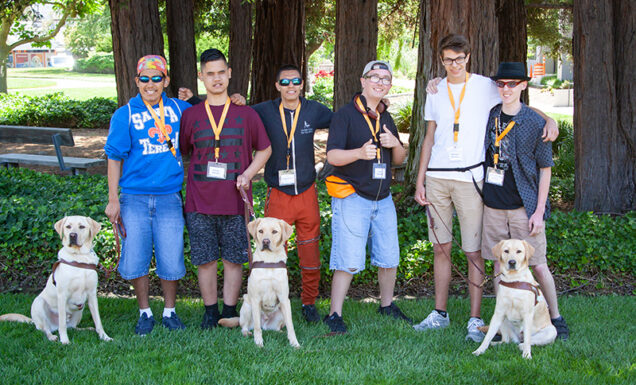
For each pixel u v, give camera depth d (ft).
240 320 13.93
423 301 17.07
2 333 13.29
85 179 26.89
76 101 62.34
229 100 13.96
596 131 22.48
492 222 13.78
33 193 23.38
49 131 29.78
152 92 13.52
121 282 18.13
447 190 14.06
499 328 13.60
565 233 19.44
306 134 14.61
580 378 11.37
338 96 32.99
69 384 10.96
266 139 14.16
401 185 29.19
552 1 39.34
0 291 17.34
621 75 22.45
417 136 23.56
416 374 11.66
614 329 14.43
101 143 47.65
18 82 136.36
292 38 45.83
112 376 11.28
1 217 18.44
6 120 55.98
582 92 22.59
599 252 18.86
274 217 14.73
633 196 22.71
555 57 48.26
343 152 13.70
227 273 14.52
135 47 32.89
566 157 34.19
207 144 13.70
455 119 13.65
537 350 12.95
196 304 16.31
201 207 13.80
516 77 12.89
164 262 13.87
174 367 11.68
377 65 14.03
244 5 50.72
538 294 12.89
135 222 13.57
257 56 46.55
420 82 23.15
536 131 13.16
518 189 13.41
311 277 15.14
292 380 11.31
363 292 18.11
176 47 42.45
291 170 14.46
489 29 20.75
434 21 21.70
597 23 21.95
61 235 13.14
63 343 12.94
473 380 11.39
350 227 14.29
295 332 14.21
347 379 11.34
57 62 247.50
